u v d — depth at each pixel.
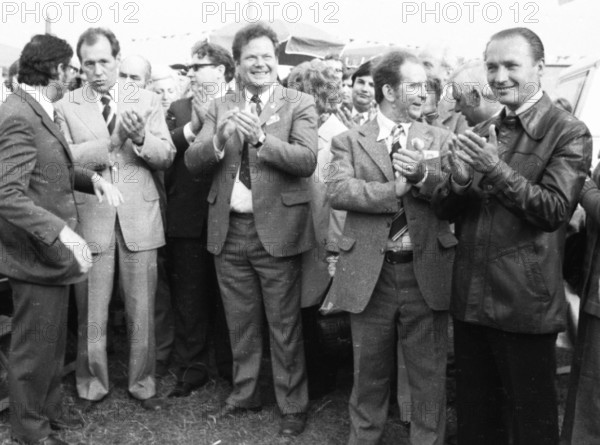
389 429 3.81
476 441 3.03
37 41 3.39
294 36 7.49
